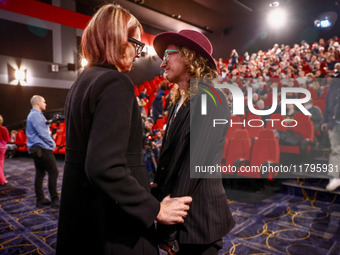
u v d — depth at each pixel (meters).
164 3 9.19
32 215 2.77
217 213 0.88
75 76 8.78
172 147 0.90
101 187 0.59
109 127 0.61
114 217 0.69
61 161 6.24
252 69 8.09
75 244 0.69
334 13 10.45
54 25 8.21
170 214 0.72
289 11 10.57
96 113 0.63
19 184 4.08
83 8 8.91
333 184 2.97
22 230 2.40
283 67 8.65
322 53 9.02
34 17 7.79
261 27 11.82
